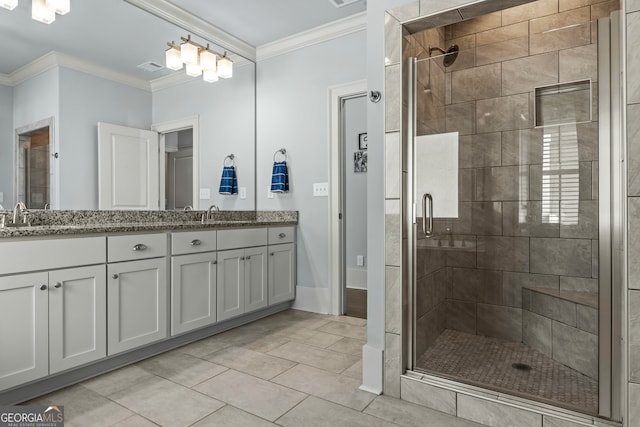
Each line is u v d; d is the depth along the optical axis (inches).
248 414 66.3
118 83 103.5
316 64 135.3
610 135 60.2
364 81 124.9
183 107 121.6
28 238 68.1
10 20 83.0
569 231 75.9
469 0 65.9
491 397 64.7
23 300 67.6
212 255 106.8
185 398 71.8
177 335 97.0
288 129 142.4
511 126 80.0
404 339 74.8
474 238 88.7
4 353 65.3
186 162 122.9
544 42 74.4
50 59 89.6
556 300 77.5
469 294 88.7
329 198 132.8
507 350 83.4
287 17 124.6
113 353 81.8
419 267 77.9
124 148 104.8
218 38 133.2
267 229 127.5
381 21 76.2
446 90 82.1
